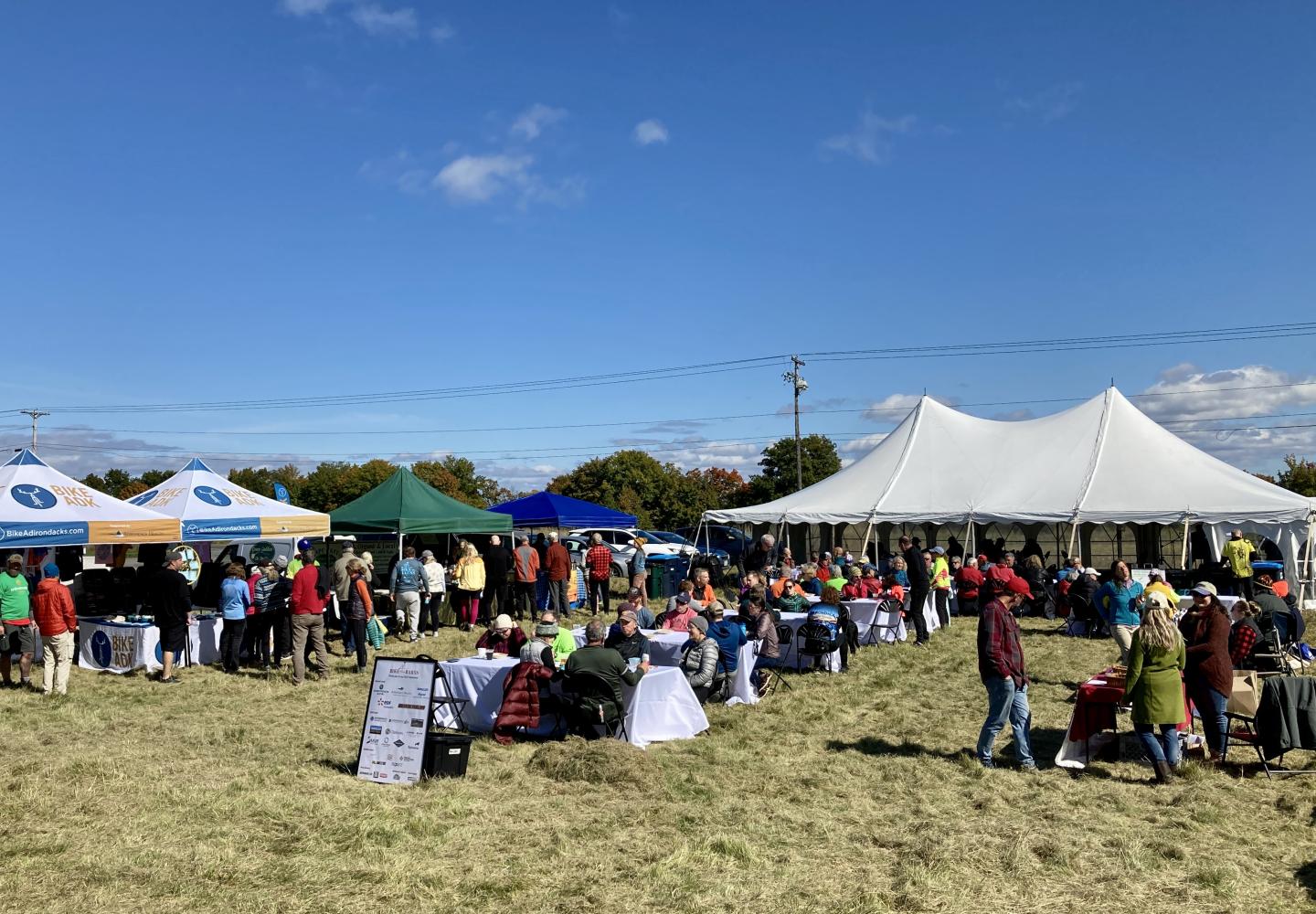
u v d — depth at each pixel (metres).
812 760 8.16
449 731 8.31
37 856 5.70
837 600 12.65
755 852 5.89
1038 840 6.04
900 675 12.27
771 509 23.28
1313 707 7.45
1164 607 7.42
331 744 8.71
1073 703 10.42
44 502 13.00
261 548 21.20
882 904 5.14
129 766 7.80
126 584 14.62
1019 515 19.97
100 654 12.93
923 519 21.02
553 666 8.94
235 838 6.04
